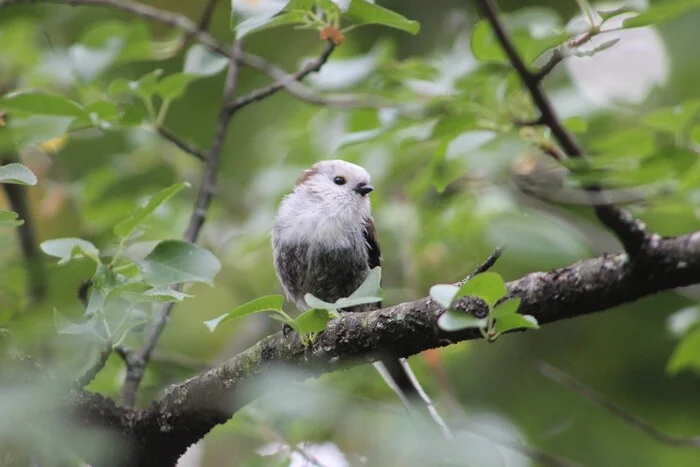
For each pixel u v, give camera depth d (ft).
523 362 46.57
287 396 28.53
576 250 33.45
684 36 43.29
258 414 30.09
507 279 41.39
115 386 29.89
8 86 37.42
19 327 24.84
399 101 30.04
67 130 27.20
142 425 22.90
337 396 30.17
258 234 37.83
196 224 30.89
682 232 38.50
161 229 32.65
